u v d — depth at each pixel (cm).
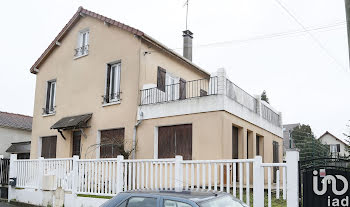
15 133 2600
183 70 1886
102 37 1747
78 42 1870
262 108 1820
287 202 808
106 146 1630
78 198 1205
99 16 1744
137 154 1513
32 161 1434
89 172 1211
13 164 1521
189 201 570
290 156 818
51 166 1348
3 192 1597
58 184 1299
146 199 614
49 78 1967
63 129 1756
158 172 1141
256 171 864
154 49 1666
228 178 919
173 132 1450
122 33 1661
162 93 1603
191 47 2152
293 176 808
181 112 1413
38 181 1377
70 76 1859
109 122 1634
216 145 1309
